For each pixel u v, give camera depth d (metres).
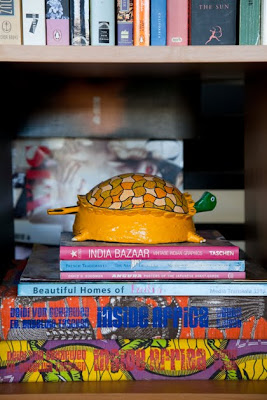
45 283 0.69
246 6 0.70
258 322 0.70
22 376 0.71
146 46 0.67
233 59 0.68
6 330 0.69
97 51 0.67
